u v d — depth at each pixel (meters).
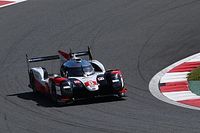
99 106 62.56
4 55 94.56
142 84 72.62
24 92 73.25
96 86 64.38
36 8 120.31
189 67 79.19
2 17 116.62
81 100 66.56
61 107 63.41
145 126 52.56
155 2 116.00
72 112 60.47
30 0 128.25
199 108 59.03
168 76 75.62
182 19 103.69
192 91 67.12
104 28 103.38
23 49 96.75
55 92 64.56
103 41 96.88
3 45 99.88
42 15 114.56
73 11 115.00
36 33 104.38
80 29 104.00
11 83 78.62
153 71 79.25
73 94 64.31
